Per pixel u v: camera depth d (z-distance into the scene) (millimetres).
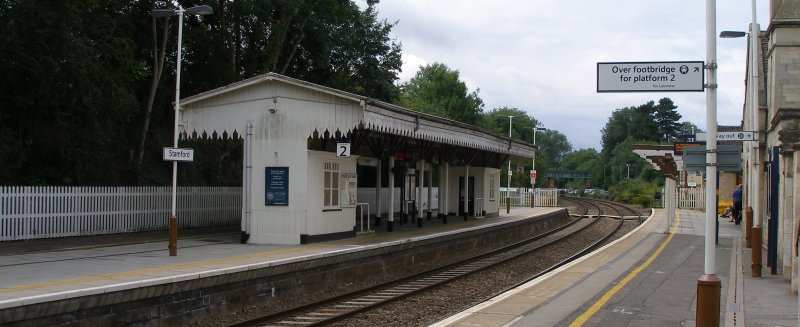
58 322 9570
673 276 15008
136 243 18750
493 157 35125
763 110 21922
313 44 35625
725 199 43438
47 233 19531
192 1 28938
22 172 22438
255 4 28109
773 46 20734
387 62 43531
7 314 8820
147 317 10977
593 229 35375
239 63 32656
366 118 18297
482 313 10609
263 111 19328
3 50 19938
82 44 21062
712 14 8109
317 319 12242
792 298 12195
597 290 12938
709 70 8102
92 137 23734
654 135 119188
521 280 18438
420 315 13008
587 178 131500
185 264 13672
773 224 15586
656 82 8445
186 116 20141
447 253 23125
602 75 8594
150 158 28938
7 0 20531
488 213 34750
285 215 18891
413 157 26031
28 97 21250
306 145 18891
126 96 23594
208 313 12219
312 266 15156
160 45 29016
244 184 19344
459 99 75000
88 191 20797
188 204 24625
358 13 36375
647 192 62094
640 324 9930
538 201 54781
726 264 17703
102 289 10125
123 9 26641
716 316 8016
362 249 17141
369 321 12281
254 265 13188
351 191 21375
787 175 14008
